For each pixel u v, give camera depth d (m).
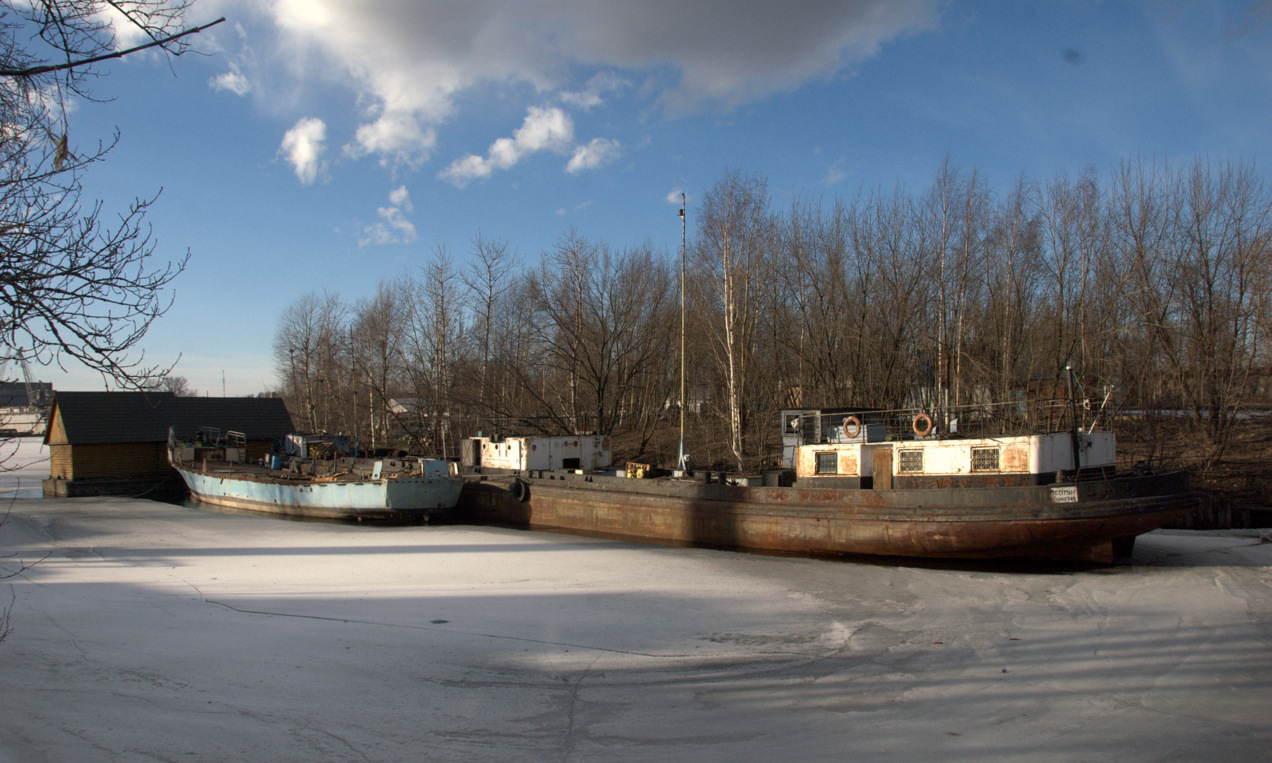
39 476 56.06
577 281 42.06
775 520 20.55
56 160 6.51
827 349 40.41
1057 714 8.36
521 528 27.16
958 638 11.80
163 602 14.17
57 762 6.16
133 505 34.22
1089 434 18.88
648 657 10.69
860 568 18.31
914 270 37.88
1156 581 16.33
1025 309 40.41
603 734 7.55
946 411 27.67
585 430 41.78
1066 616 13.26
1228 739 7.68
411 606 14.09
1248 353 31.77
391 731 7.45
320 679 9.23
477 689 9.06
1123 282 35.53
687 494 22.91
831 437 22.23
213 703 8.05
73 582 16.31
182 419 42.31
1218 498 26.20
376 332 55.88
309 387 62.56
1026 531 17.17
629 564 18.92
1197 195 34.75
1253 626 12.45
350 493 28.02
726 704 8.62
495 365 48.72
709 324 40.06
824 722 8.02
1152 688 9.34
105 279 6.56
